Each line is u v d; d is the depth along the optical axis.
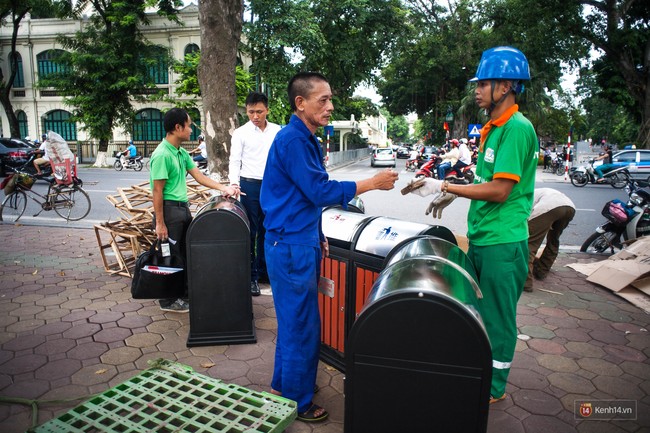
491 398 2.84
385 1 25.19
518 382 3.13
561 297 4.77
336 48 25.19
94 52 24.00
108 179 16.62
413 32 28.55
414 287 1.77
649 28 24.62
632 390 3.05
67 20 31.20
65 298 4.51
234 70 6.55
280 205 2.49
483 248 2.64
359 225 3.09
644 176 16.91
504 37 28.88
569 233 7.94
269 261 2.58
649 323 4.12
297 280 2.51
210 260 3.49
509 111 2.54
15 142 17.62
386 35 25.91
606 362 3.42
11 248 6.44
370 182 2.42
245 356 3.41
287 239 2.49
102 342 3.59
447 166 15.04
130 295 4.62
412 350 1.76
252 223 4.70
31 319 4.01
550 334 3.88
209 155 6.59
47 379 3.05
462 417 1.77
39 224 8.21
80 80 24.05
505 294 2.63
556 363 3.40
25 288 4.79
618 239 6.36
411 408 1.80
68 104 24.14
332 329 3.24
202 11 6.25
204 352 3.47
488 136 2.66
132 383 2.71
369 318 1.77
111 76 23.91
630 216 6.14
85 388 2.95
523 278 2.71
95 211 9.54
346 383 1.83
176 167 3.88
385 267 2.36
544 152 26.81
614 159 17.52
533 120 28.56
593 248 6.57
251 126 4.64
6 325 3.88
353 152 36.94
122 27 24.34
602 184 16.75
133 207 5.34
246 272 3.54
